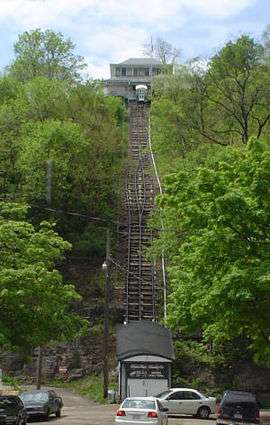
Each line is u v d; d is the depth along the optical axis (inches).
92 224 2448.3
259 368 1764.3
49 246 1031.0
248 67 1939.0
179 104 2005.4
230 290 840.3
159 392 1579.7
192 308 912.3
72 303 2091.5
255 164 903.1
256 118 1883.6
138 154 3193.9
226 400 1051.9
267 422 1222.9
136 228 2396.7
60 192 2314.2
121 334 1699.1
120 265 2230.6
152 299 2026.3
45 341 1003.9
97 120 2586.1
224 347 1786.4
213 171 912.3
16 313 967.6
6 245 1000.2
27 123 2390.5
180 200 938.7
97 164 2432.3
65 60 3358.8
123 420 936.9
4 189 2271.2
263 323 908.0
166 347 1635.1
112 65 5979.3
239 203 857.5
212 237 876.6
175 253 1716.3
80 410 1487.5
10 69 3356.3
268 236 890.1
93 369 1951.3
